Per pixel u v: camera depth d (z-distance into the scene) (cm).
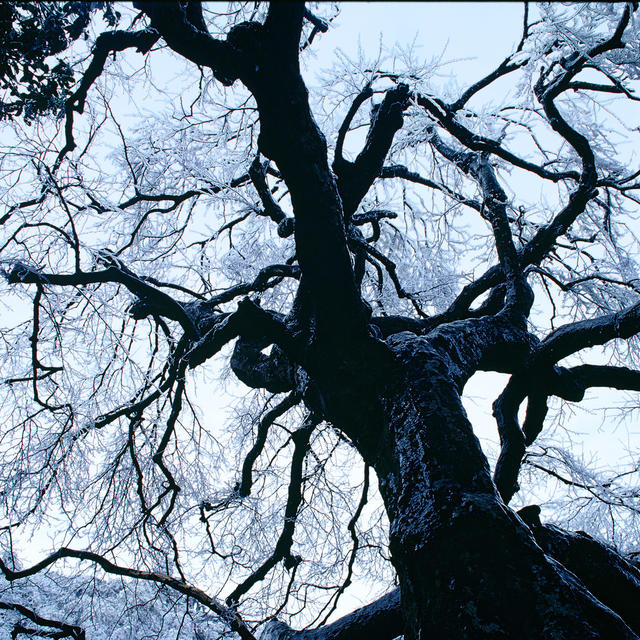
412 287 789
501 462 552
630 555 608
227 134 737
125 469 738
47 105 432
